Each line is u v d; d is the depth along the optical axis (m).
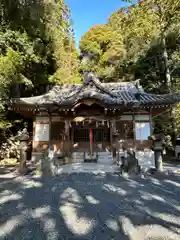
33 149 11.94
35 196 5.17
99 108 10.91
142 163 11.18
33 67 13.93
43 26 11.85
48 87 15.87
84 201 4.72
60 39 15.71
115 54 24.61
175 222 3.44
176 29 14.59
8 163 12.23
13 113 14.17
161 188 5.87
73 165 9.74
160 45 16.44
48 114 12.20
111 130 11.30
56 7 13.12
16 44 9.94
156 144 8.12
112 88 14.24
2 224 3.45
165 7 11.06
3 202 4.68
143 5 12.45
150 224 3.36
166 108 11.25
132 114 12.00
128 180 7.00
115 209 4.14
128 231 3.11
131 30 13.42
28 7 9.73
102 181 6.90
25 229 3.24
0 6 8.82
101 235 2.99
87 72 12.91
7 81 8.21
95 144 12.34
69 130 11.92
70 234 3.04
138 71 19.34
